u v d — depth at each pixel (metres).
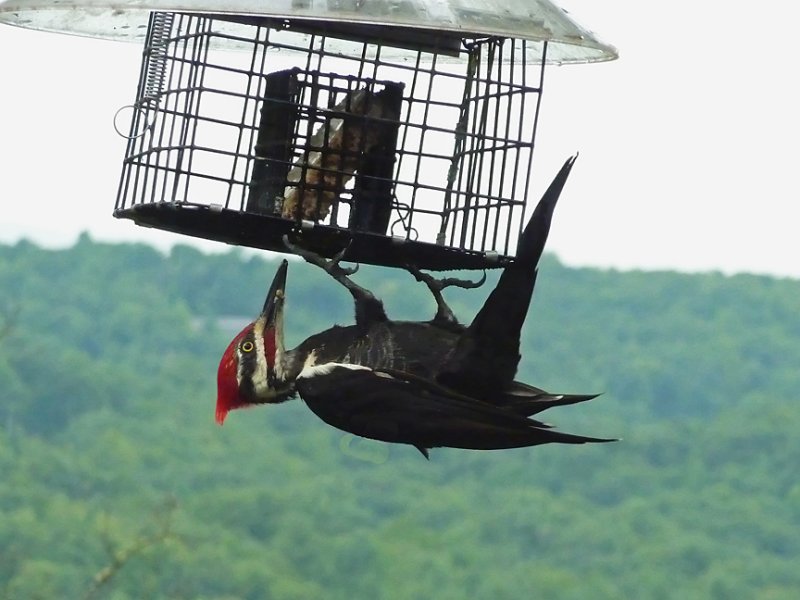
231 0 8.20
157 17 10.09
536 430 8.61
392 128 9.70
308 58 9.70
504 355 8.86
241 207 9.69
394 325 9.16
